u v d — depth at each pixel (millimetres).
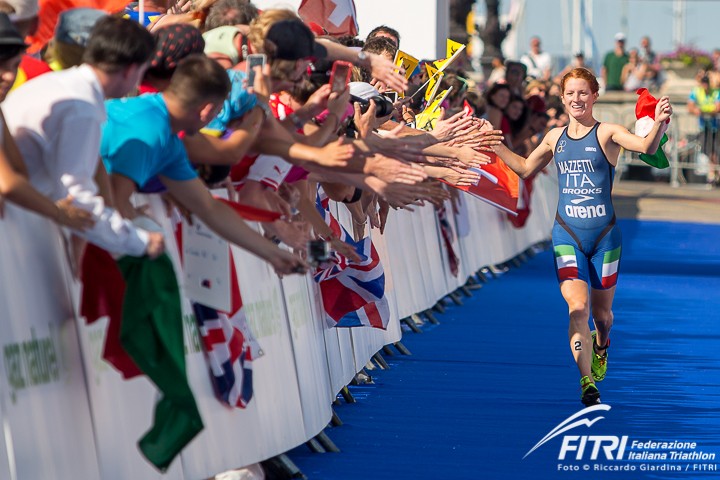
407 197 11141
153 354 8578
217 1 11695
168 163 9367
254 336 11836
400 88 11656
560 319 25156
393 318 20359
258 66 10102
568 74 16406
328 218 14984
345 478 12016
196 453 10477
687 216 51531
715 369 19156
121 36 8422
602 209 16469
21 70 10680
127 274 8578
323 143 11211
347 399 16172
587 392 15727
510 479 11992
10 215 8391
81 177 8227
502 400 16406
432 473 12211
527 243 38500
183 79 9133
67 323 8938
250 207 10195
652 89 66500
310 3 19156
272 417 12047
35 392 8383
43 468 8344
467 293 28938
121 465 9398
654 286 31344
